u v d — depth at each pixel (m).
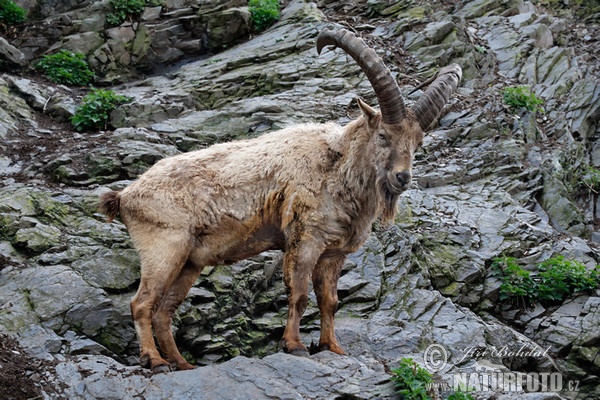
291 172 12.35
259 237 12.73
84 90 25.41
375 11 29.75
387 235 16.94
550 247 18.47
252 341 14.22
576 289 17.11
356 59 12.01
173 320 13.59
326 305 12.80
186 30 28.14
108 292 13.96
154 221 12.35
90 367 11.76
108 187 16.91
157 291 12.08
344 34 12.16
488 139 22.62
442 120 23.39
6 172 18.09
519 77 26.69
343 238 12.41
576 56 29.05
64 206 15.83
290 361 11.59
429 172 20.77
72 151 18.89
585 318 16.20
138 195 12.55
